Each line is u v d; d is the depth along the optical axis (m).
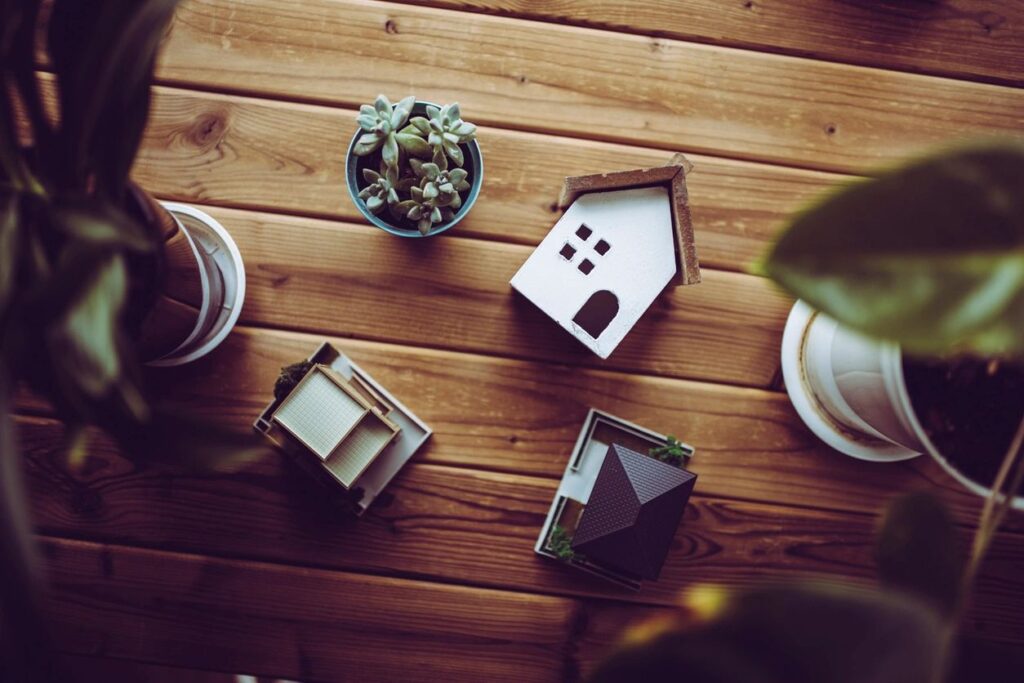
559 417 0.74
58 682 0.43
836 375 0.64
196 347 0.70
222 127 0.73
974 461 0.54
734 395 0.74
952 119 0.75
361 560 0.73
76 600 0.72
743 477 0.74
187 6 0.73
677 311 0.74
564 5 0.74
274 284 0.73
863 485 0.74
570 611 0.73
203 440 0.50
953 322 0.32
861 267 0.31
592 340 0.69
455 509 0.73
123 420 0.50
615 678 0.36
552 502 0.73
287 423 0.66
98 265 0.49
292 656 0.73
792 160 0.75
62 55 0.51
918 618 0.33
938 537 0.46
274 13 0.73
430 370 0.74
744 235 0.74
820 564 0.73
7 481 0.44
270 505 0.73
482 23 0.74
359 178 0.71
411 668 0.73
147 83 0.50
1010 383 0.56
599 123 0.74
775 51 0.75
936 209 0.31
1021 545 0.74
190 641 0.72
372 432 0.68
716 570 0.73
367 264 0.74
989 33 0.75
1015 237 0.31
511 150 0.74
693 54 0.74
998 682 0.40
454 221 0.70
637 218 0.68
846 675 0.34
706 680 0.35
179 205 0.71
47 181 0.53
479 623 0.73
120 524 0.73
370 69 0.74
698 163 0.74
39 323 0.48
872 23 0.75
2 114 0.51
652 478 0.67
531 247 0.74
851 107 0.75
